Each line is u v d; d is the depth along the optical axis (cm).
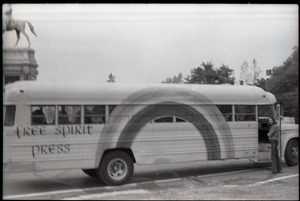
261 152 970
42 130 769
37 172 833
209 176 910
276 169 951
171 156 858
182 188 791
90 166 796
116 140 816
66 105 786
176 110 871
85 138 795
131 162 830
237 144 933
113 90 824
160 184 827
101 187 796
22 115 761
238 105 940
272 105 996
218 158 907
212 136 902
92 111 804
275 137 958
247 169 997
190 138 880
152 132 846
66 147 782
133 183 833
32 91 770
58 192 751
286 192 748
